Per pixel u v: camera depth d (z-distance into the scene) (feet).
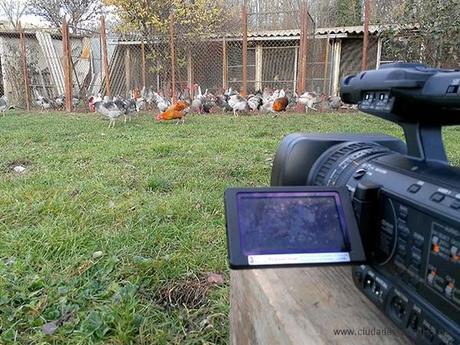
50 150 5.82
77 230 2.75
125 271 2.26
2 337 1.74
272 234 0.78
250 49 16.47
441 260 0.64
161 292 2.15
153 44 15.43
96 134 7.68
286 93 13.82
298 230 0.79
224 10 17.06
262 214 0.80
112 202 3.33
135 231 2.75
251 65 16.60
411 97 0.78
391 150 1.07
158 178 4.05
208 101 13.05
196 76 16.17
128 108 9.96
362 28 14.34
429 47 10.61
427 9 10.43
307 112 12.16
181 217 3.03
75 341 1.72
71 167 4.70
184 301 2.10
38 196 3.45
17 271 2.21
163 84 16.05
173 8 15.34
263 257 0.75
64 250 2.49
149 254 2.50
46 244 2.51
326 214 0.81
